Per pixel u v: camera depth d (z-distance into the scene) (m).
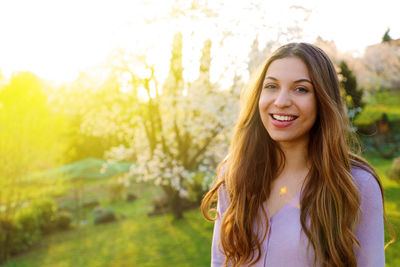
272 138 1.23
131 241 9.23
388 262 4.14
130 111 10.17
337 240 1.10
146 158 9.83
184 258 7.42
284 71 1.17
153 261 7.54
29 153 11.12
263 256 1.19
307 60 1.16
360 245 1.10
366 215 1.10
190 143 10.26
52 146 12.32
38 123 11.11
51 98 10.28
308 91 1.16
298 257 1.13
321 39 6.05
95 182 18.70
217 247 1.42
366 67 15.34
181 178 10.05
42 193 13.47
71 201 14.91
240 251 1.27
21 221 10.25
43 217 11.18
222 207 1.44
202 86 8.64
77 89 9.84
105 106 10.19
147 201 14.14
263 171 1.32
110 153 10.74
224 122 8.20
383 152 14.37
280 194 1.25
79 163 16.52
